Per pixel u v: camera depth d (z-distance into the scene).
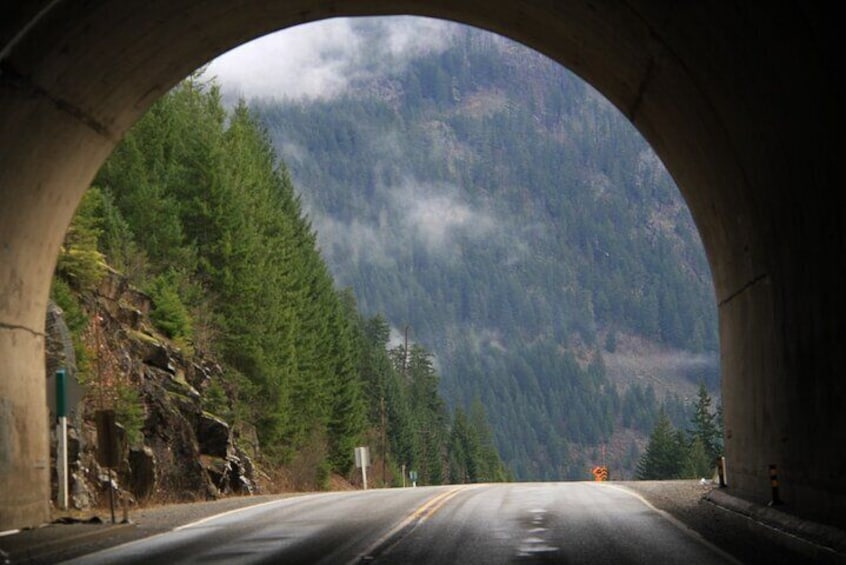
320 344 100.00
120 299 49.28
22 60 22.36
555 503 32.19
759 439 25.84
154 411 44.94
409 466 159.50
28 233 26.78
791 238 21.73
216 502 39.53
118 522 27.89
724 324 30.64
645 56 25.11
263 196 90.44
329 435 102.44
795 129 19.42
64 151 27.12
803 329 21.30
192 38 27.84
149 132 75.81
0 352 25.27
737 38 19.64
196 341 66.12
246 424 71.12
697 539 21.30
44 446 27.84
